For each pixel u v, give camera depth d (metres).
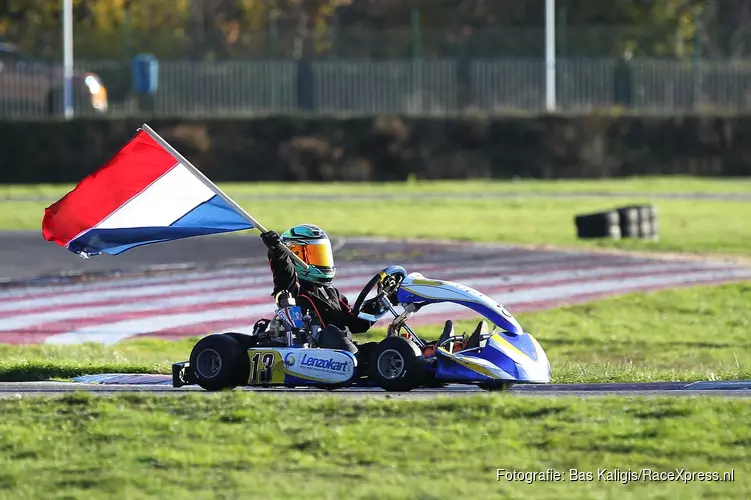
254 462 25.92
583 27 184.75
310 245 35.59
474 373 33.50
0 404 31.59
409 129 152.50
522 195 135.62
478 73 163.38
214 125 148.62
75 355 49.28
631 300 67.50
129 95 160.12
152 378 40.84
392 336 34.53
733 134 158.12
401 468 25.45
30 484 24.39
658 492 23.83
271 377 34.91
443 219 111.62
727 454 26.39
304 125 150.25
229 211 37.12
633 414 29.92
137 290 70.38
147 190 37.38
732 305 66.69
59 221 37.81
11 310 63.53
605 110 157.25
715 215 116.12
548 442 27.27
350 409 30.33
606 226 95.56
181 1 198.75
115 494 23.59
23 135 145.62
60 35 178.25
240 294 68.56
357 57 179.88
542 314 63.38
